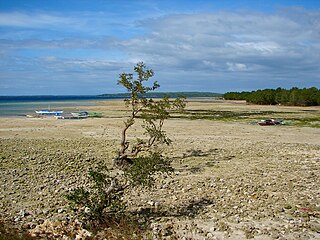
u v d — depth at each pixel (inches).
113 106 4889.3
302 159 1123.3
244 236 529.0
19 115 3137.3
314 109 4101.9
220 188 786.2
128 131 1861.5
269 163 1061.8
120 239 517.3
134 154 1005.2
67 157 1109.1
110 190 606.2
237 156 1175.0
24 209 639.1
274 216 612.1
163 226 566.6
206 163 1063.6
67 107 4670.3
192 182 838.5
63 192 742.5
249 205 669.9
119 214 601.9
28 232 528.7
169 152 1248.2
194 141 1514.5
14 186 784.3
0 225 555.8
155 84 1050.1
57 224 555.8
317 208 655.1
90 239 514.9
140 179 623.8
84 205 597.0
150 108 1042.7
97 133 1782.7
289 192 756.0
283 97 5216.5
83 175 898.7
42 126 2096.5
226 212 632.4
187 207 663.8
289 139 1626.5
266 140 1579.7
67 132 1811.0
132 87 1032.8
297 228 556.4
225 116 2999.5
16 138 1542.8
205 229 556.4
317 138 1670.8
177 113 3351.4
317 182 837.8
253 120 2596.0
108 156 1156.5
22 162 1015.0
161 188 792.9
